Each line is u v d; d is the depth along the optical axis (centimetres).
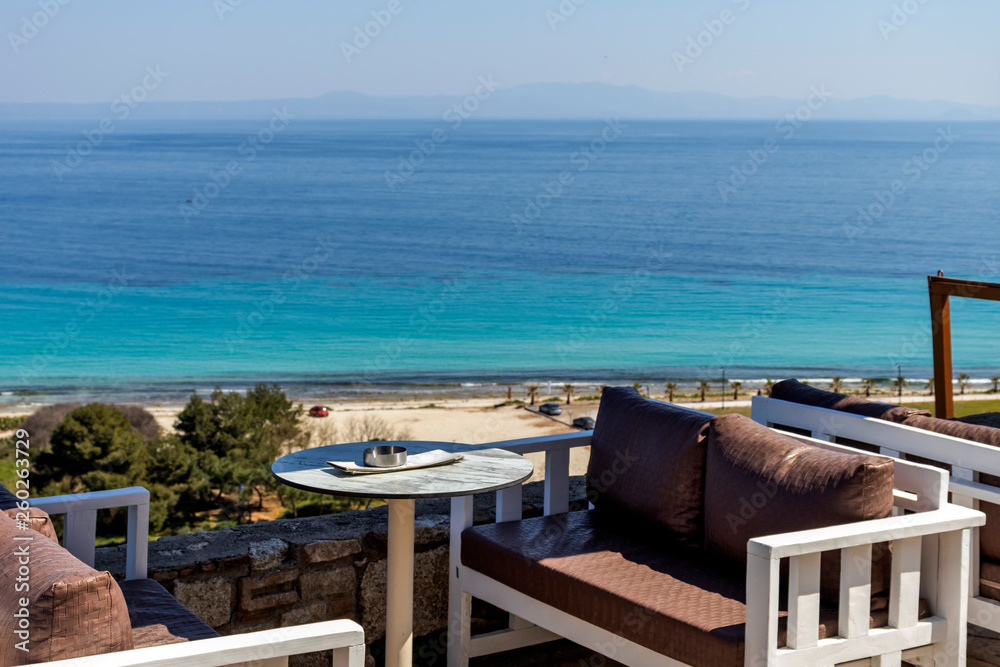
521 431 3988
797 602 191
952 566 215
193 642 145
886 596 211
